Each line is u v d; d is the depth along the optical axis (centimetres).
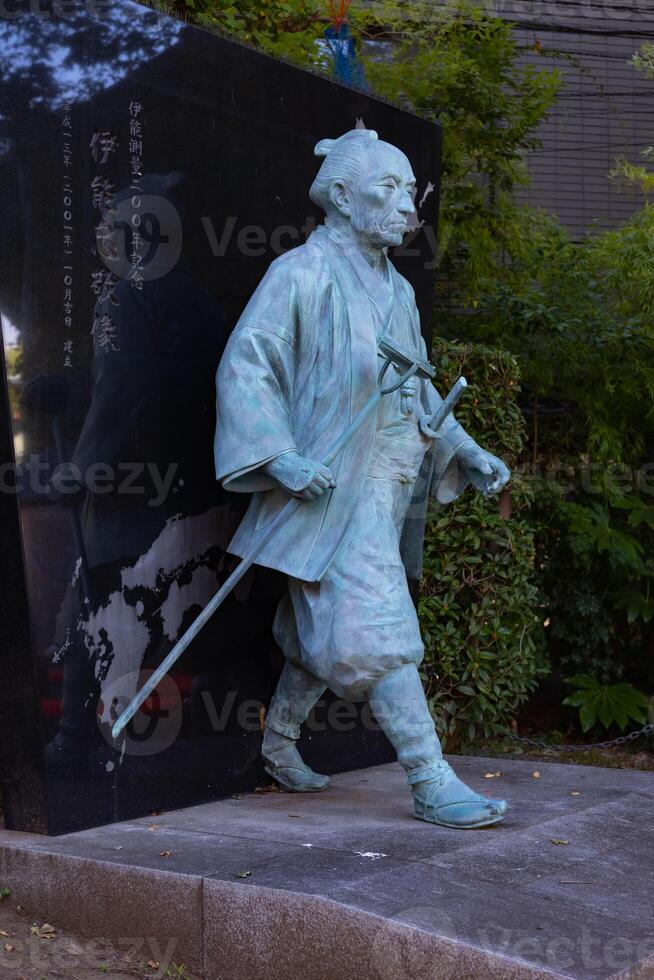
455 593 730
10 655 441
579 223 1105
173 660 450
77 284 452
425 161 657
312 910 362
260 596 543
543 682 959
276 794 533
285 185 555
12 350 427
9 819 456
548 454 943
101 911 407
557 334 884
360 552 474
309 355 482
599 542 856
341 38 681
